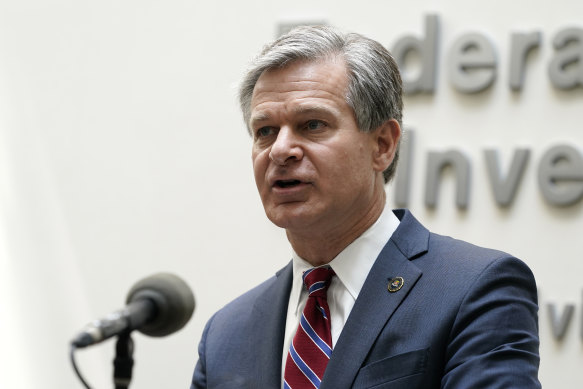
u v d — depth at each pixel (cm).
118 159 1264
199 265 1210
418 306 506
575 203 1011
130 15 1276
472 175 1066
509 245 1041
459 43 1077
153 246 1237
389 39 1127
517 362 469
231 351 571
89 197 1274
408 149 1097
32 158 1302
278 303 570
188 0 1247
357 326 513
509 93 1055
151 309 406
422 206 1090
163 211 1237
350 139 534
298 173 523
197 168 1224
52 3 1313
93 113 1282
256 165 543
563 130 1023
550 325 1010
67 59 1300
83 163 1281
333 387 497
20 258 1293
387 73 559
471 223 1062
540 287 1020
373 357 500
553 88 1033
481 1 1080
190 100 1235
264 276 1173
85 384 363
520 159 1034
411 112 1105
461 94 1080
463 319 489
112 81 1277
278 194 530
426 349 488
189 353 1198
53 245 1282
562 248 1015
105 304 1253
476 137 1068
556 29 1038
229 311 605
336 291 545
